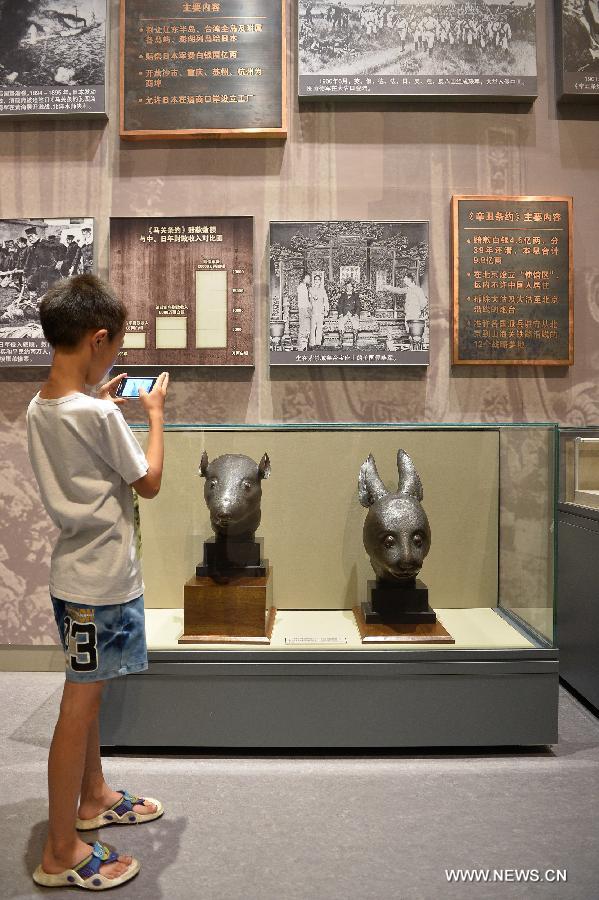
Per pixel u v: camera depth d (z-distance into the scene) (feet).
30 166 12.09
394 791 7.93
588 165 12.10
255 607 8.85
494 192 12.04
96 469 6.29
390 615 8.94
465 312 11.93
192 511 8.88
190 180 12.03
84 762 6.54
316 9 11.75
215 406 12.03
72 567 6.26
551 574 8.68
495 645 8.79
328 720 8.70
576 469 10.82
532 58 11.78
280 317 11.82
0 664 12.13
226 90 11.78
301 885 6.30
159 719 8.71
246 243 11.82
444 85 11.74
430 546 9.16
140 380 7.13
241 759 8.70
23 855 6.79
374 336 11.83
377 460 9.20
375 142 12.00
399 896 6.15
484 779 8.20
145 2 11.82
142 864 6.61
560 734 9.41
